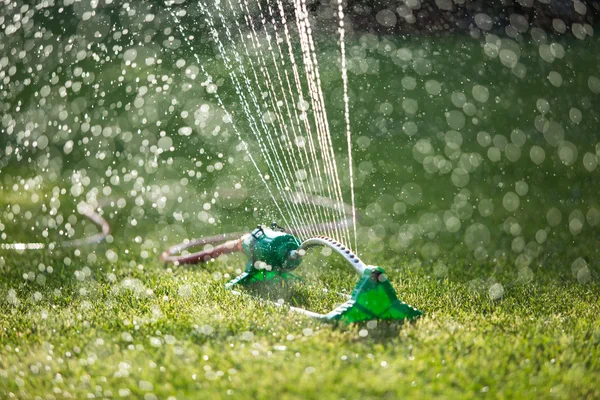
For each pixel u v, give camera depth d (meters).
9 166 12.80
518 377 4.15
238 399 3.88
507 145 13.06
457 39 19.77
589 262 7.53
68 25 19.42
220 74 15.50
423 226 9.08
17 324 5.42
